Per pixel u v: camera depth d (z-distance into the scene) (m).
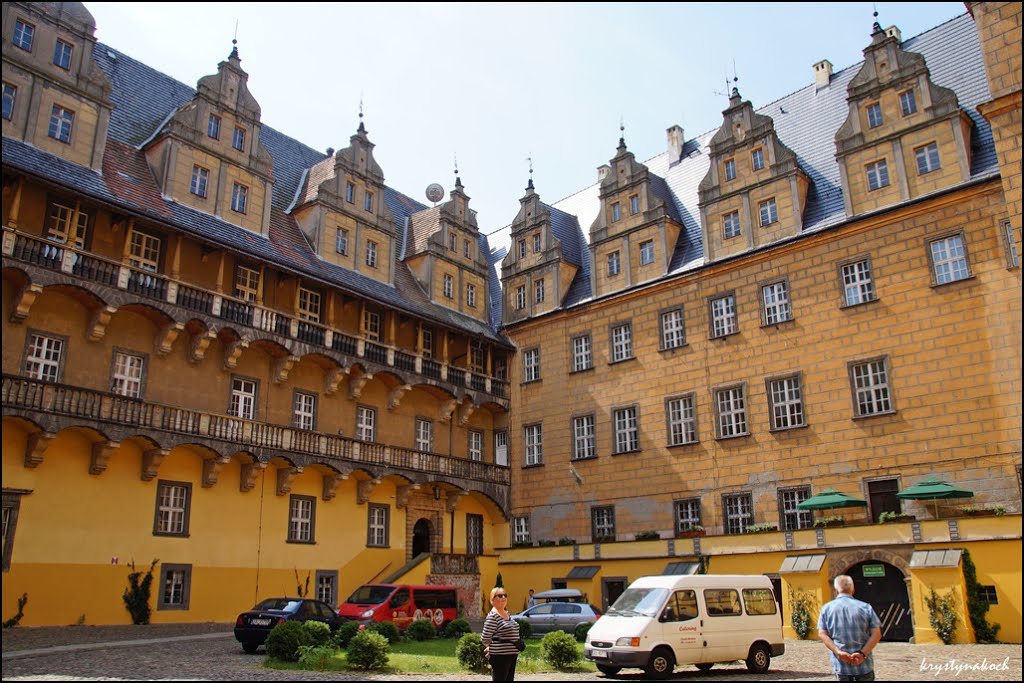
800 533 31.16
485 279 47.22
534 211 46.34
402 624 26.75
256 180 35.72
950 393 30.08
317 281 34.69
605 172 49.69
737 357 36.22
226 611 30.84
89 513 27.61
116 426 27.42
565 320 43.25
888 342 31.97
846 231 33.88
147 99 36.34
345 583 35.41
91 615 27.09
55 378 27.41
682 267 39.31
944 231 31.33
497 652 12.84
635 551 36.09
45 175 26.14
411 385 38.62
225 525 31.47
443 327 40.94
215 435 30.31
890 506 30.84
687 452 36.88
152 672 17.09
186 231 30.08
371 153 41.53
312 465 34.53
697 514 36.12
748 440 35.06
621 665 18.38
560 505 40.94
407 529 38.78
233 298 31.53
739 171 38.12
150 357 30.05
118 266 28.47
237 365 32.81
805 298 34.66
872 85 34.47
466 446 42.78
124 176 31.14
